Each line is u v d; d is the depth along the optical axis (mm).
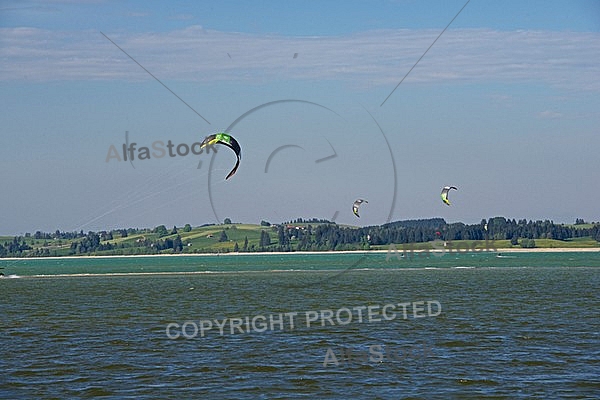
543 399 111188
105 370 134375
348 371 130500
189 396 115000
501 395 113312
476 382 121312
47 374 131625
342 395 114438
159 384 123125
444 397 112688
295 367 134125
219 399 112875
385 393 115188
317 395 114562
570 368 131250
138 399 113812
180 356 146375
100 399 114250
